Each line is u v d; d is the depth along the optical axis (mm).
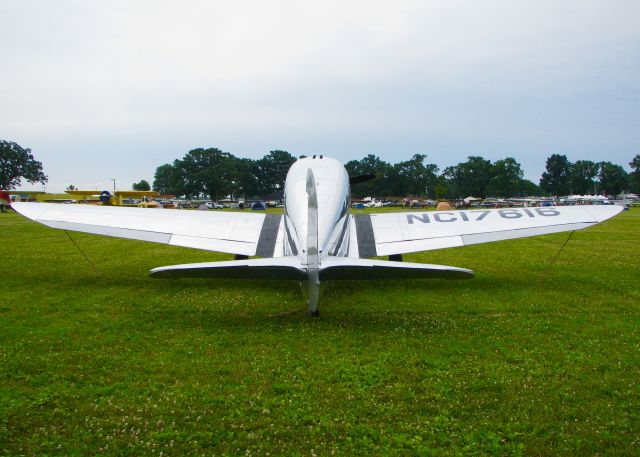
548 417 3918
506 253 14984
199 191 116188
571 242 18297
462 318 7016
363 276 5992
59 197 65625
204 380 4656
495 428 3752
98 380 4637
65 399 4215
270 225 9883
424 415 3965
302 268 5762
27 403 4125
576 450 3443
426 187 137500
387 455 3400
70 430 3693
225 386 4516
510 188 131875
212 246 9078
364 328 6477
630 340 5914
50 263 12250
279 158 134375
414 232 9570
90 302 7934
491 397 4289
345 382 4629
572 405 4133
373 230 9836
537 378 4707
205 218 10094
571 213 9359
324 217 8422
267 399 4246
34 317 6941
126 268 11594
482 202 84438
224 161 119125
